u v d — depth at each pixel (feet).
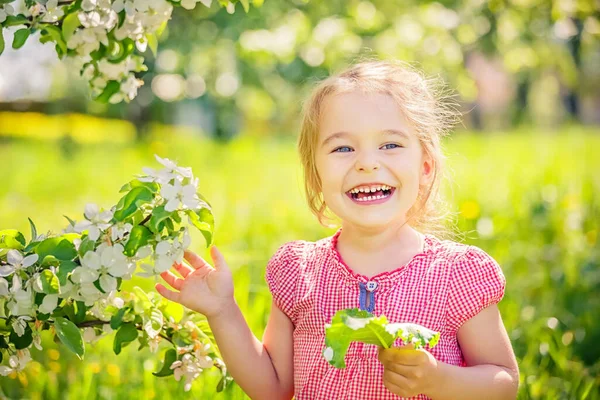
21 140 46.83
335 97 6.62
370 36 20.81
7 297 5.93
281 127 61.05
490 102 90.58
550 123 68.90
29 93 43.78
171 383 9.07
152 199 6.07
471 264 6.51
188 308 6.81
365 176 6.40
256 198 22.76
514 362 6.51
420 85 6.96
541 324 10.48
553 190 18.99
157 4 6.57
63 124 45.44
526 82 43.73
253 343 6.88
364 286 6.55
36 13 6.49
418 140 6.70
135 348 10.47
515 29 21.29
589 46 20.47
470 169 27.78
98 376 9.43
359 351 6.35
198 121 62.13
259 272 12.99
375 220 6.40
